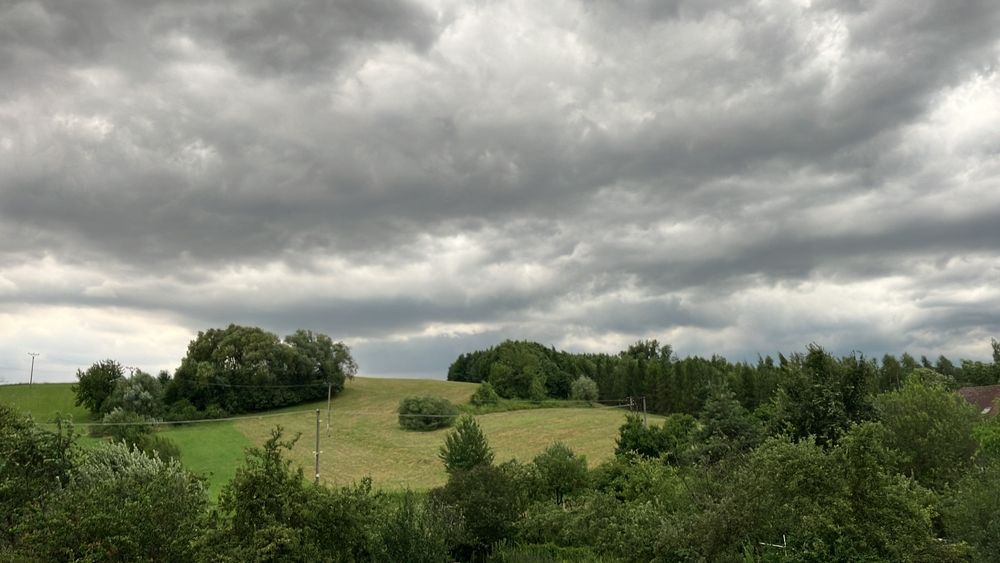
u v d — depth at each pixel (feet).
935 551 68.08
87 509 54.54
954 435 103.14
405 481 207.00
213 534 61.41
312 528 66.13
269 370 345.10
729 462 85.46
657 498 97.35
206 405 334.03
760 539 73.82
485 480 112.57
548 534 108.37
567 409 317.83
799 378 113.39
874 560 66.80
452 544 94.99
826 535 69.72
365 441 268.41
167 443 179.83
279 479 67.31
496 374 379.14
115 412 259.39
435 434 280.72
